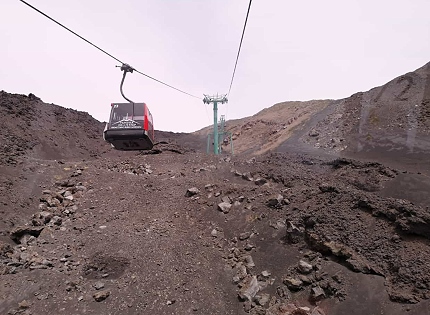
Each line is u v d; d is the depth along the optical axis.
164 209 16.81
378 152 23.69
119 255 12.12
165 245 13.02
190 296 10.09
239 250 12.48
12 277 10.31
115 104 13.54
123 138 13.20
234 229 14.03
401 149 22.86
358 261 9.23
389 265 8.73
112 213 16.11
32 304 9.28
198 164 26.39
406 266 8.35
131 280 10.73
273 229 12.75
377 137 27.09
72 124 38.19
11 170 18.47
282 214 13.34
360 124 31.69
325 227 11.02
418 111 28.84
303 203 13.40
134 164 25.98
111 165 25.50
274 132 50.62
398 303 7.53
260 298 9.60
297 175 19.34
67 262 11.55
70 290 10.05
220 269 11.59
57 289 10.04
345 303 8.23
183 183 20.33
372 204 11.03
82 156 31.28
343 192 12.60
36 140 28.17
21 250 12.04
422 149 21.70
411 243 9.09
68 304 9.45
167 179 21.45
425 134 24.61
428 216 9.30
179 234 14.13
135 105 13.41
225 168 24.03
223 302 9.90
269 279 10.36
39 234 13.46
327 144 30.16
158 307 9.55
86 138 36.94
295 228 11.62
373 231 10.08
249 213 14.66
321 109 45.41
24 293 9.68
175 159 28.30
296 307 8.74
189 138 67.00
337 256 9.90
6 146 22.94
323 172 20.39
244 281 10.58
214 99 41.94
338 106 41.03
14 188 16.36
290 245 11.53
